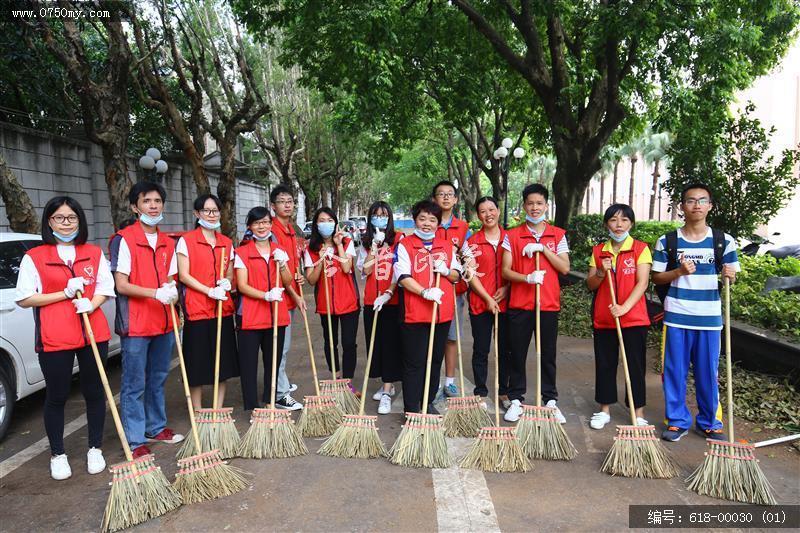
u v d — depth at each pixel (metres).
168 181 15.64
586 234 13.64
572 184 10.37
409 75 11.91
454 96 12.62
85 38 12.80
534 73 9.80
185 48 14.33
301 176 24.05
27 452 3.83
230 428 3.76
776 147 18.98
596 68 10.27
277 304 4.07
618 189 46.59
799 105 19.05
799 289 6.20
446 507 3.00
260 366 6.22
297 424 4.20
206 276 4.06
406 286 3.88
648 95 10.95
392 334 4.54
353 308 4.84
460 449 3.79
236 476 3.26
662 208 40.75
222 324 4.23
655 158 32.06
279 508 3.02
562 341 7.01
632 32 7.71
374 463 3.59
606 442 3.88
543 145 15.00
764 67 11.46
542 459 3.62
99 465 3.49
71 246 3.43
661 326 6.79
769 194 7.57
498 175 17.39
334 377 4.70
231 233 12.04
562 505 3.02
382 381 5.00
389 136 14.96
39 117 11.66
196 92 11.05
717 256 3.76
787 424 4.00
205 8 12.45
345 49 9.24
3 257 4.36
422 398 4.10
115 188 7.84
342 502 3.07
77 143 11.03
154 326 3.71
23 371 4.21
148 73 9.98
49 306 3.30
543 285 4.18
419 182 34.47
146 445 3.81
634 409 3.89
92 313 3.45
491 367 5.86
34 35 9.94
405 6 10.27
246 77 11.79
